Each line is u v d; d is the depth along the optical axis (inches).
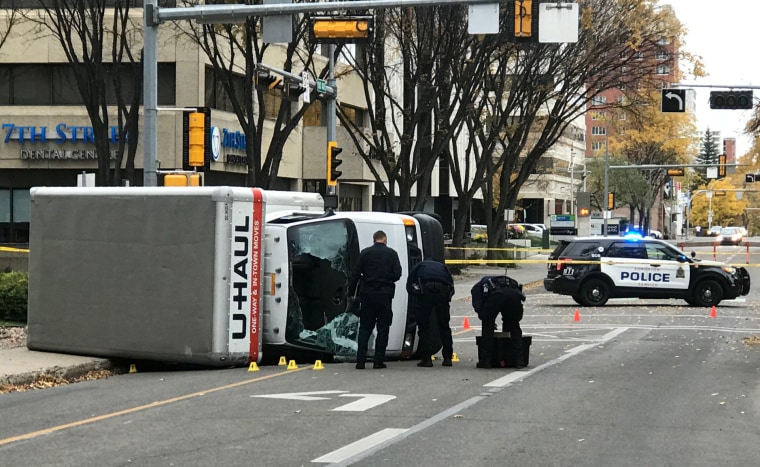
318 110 1775.3
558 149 4121.6
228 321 555.8
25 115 1493.6
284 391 470.6
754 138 2041.1
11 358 576.1
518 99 1642.5
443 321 580.1
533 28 671.1
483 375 534.6
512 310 568.4
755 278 1745.8
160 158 1445.6
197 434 357.7
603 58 1544.0
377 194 2174.0
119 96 1241.4
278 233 585.0
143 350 570.3
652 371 556.4
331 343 600.7
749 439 357.1
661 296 1102.4
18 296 780.6
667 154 3041.3
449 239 2637.8
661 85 1563.7
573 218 3280.0
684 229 5423.2
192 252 558.3
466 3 673.6
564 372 549.0
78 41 1453.0
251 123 1095.0
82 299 592.7
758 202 6796.3
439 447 335.6
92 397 459.8
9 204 1528.1
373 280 559.8
